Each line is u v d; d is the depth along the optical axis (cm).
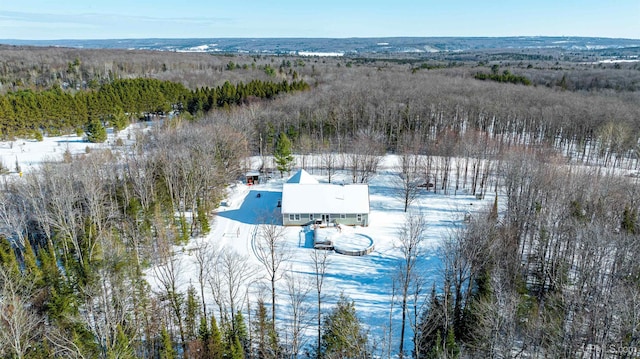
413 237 4600
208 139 6856
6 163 7788
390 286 4453
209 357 3120
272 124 9050
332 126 9638
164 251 4641
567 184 5272
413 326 3469
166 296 3859
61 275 3878
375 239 5500
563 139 9781
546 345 3100
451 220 6056
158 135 7700
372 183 7556
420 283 4312
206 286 4422
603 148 8506
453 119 10125
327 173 8012
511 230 4534
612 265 3875
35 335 3155
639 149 8362
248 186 7394
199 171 6269
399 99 10688
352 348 3178
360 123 9906
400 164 8238
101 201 5375
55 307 3338
